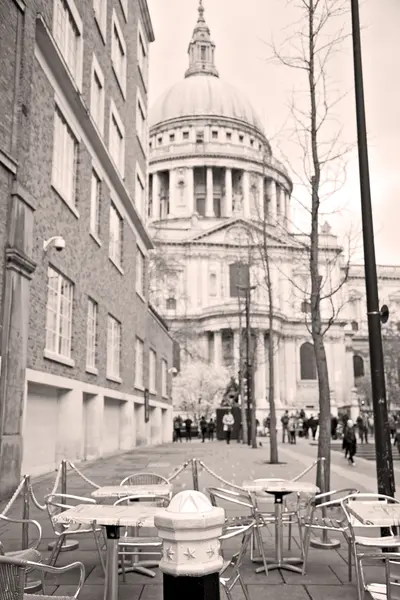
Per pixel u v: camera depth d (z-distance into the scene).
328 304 82.81
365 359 96.12
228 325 75.56
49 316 14.71
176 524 3.31
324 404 10.13
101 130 20.86
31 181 13.05
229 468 17.09
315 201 10.89
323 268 74.56
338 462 20.25
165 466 17.05
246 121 109.31
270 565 6.33
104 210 20.86
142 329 29.08
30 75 12.48
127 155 26.20
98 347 19.67
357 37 8.21
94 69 19.81
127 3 26.75
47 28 13.50
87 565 6.29
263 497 10.12
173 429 42.97
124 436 24.48
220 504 9.95
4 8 11.34
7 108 11.52
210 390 67.69
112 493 6.58
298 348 81.12
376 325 7.41
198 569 3.30
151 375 32.75
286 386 79.00
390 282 108.38
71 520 4.90
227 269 85.56
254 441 28.64
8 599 3.23
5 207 11.27
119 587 5.68
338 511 9.27
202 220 93.12
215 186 103.88
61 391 16.03
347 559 6.64
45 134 14.22
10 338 11.20
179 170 100.88
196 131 107.00
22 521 5.05
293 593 5.48
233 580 4.81
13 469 11.09
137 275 28.59
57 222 15.12
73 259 16.67
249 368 34.12
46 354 13.84
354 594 5.45
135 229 27.45
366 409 70.31
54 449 15.71
